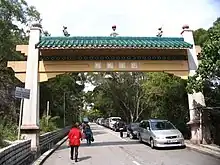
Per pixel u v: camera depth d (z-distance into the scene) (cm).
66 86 4409
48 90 3781
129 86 4706
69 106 5262
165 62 1941
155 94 2748
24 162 1152
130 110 4766
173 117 2652
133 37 2016
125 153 1642
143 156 1498
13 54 2455
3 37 2323
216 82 1792
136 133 2744
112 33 2091
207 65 1459
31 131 1633
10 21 2341
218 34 1402
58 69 1858
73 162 1380
